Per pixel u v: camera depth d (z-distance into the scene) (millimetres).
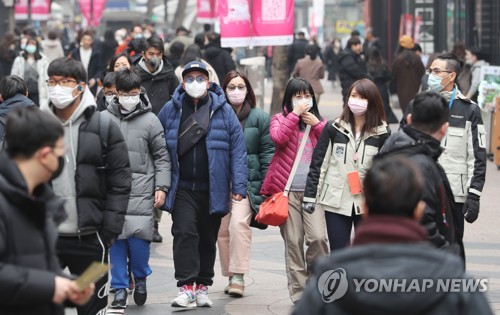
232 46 40344
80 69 16406
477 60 49312
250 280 24469
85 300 11398
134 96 21000
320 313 9430
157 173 21312
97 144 16562
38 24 123000
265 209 20984
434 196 14102
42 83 45000
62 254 16594
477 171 19875
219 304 22047
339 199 20109
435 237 13914
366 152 19969
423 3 81688
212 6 72562
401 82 53625
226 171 21531
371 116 19938
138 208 21078
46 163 11539
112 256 21078
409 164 10156
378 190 9984
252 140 22609
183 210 21438
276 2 40031
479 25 67188
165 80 29172
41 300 11234
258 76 47375
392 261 9281
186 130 21359
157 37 28984
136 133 21172
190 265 21422
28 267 11359
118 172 16734
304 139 21281
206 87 21359
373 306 9227
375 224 9633
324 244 20672
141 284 21656
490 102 46562
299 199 21250
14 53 49750
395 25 96688
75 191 16500
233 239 22391
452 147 19953
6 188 11258
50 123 11516
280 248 28453
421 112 14555
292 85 21234
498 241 29125
